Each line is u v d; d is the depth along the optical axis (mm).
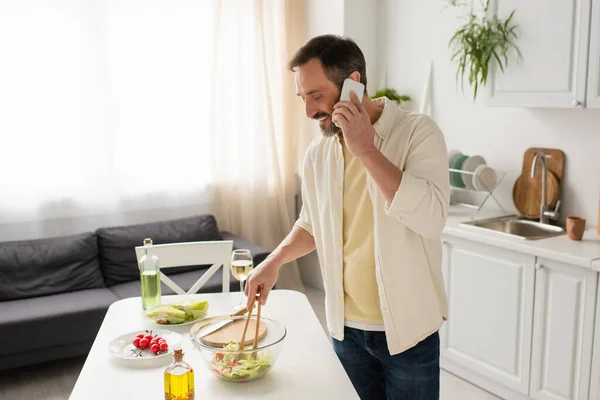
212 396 1400
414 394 1733
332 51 1535
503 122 3352
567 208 3092
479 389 3051
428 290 1691
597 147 2922
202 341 1579
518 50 2824
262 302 1729
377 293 1706
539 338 2684
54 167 3736
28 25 3557
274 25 4328
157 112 4027
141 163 4020
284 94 4395
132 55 3900
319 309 4129
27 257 3447
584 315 2490
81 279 3555
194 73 4109
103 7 3752
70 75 3709
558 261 2559
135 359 1596
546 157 3078
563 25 2617
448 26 3588
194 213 4246
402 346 1666
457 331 3094
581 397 2543
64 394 3012
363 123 1494
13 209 3645
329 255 1788
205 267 3838
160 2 3939
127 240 3738
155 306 1987
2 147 3574
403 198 1486
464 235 2943
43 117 3662
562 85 2650
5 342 2979
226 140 4219
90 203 3875
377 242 1646
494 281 2855
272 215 4457
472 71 3068
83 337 3174
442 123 3727
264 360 1459
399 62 3988
